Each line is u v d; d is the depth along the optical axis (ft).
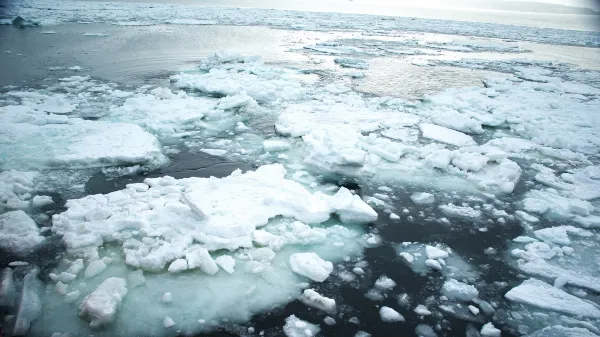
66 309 11.66
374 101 36.45
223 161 22.74
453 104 36.35
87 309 11.22
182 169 21.48
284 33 96.07
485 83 47.44
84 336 10.80
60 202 17.28
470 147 25.57
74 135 23.65
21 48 55.72
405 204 19.17
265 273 13.52
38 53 52.85
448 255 15.40
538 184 22.15
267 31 97.40
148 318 11.50
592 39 125.59
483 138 29.50
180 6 191.83
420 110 34.99
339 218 17.34
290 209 17.07
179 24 99.96
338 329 11.60
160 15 124.88
